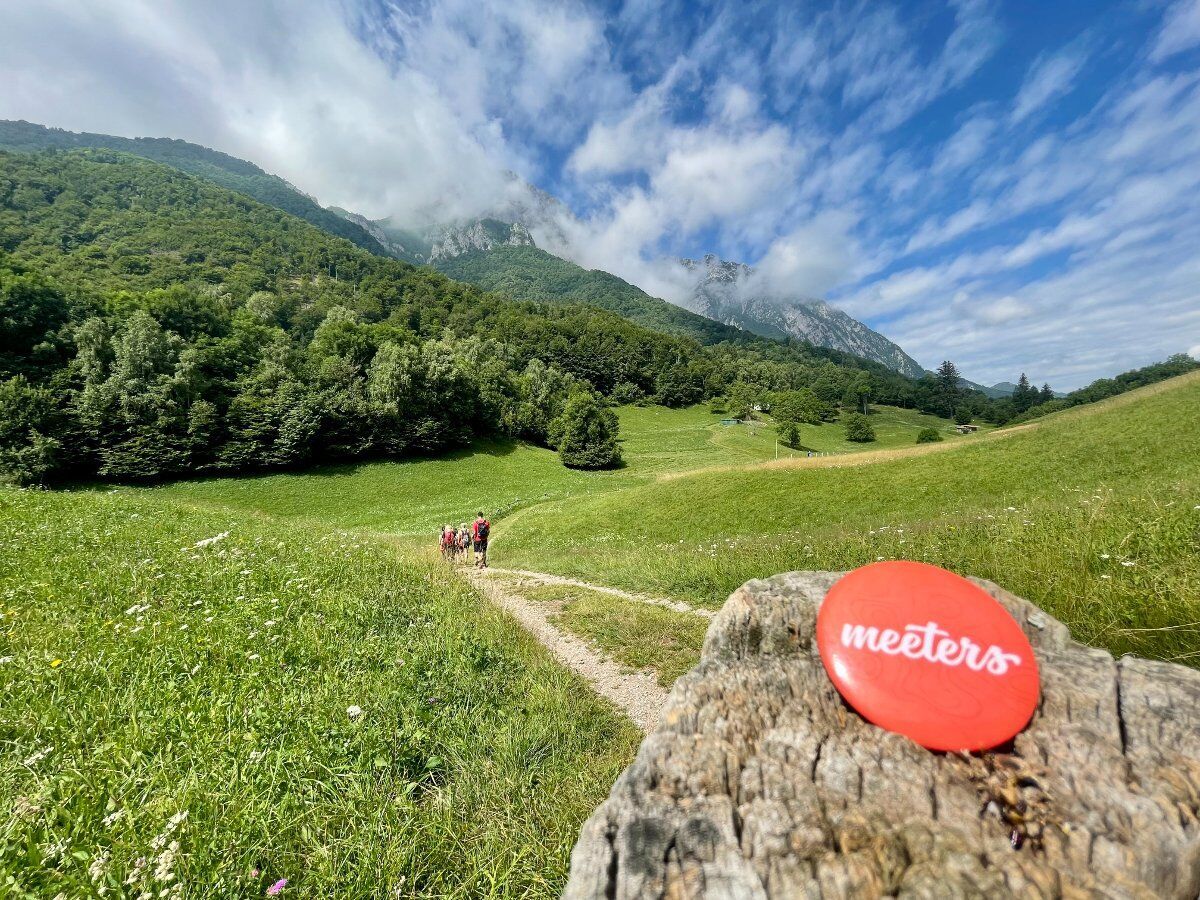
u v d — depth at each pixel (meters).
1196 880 1.35
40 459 41.31
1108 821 1.43
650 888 1.39
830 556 9.54
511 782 3.61
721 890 1.36
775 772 1.67
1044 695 1.84
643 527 30.73
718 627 2.45
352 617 6.20
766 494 31.84
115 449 45.56
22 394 43.41
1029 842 1.40
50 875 2.24
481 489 54.78
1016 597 2.30
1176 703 1.73
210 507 19.88
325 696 4.10
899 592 2.00
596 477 62.72
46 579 6.10
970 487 27.36
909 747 1.73
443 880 2.76
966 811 1.50
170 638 4.73
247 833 2.64
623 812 1.57
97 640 4.55
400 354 66.69
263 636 5.11
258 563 8.14
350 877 2.57
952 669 1.82
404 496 51.00
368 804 3.07
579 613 8.66
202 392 52.94
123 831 2.50
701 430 110.88
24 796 2.63
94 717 3.43
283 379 58.69
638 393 138.38
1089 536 6.10
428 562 12.87
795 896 1.32
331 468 56.09
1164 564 4.86
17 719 3.31
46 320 52.91
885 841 1.41
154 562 7.32
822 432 123.81
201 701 3.75
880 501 28.33
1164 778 1.54
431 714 4.20
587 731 4.60
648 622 7.87
